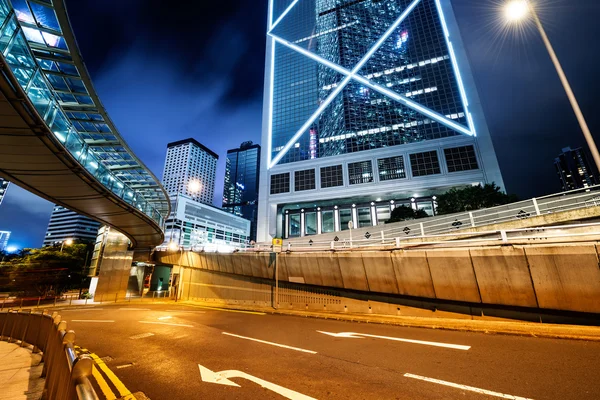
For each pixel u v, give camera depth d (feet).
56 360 14.94
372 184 236.43
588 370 17.48
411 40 273.75
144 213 94.38
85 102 67.10
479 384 16.28
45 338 27.32
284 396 15.76
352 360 22.40
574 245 31.89
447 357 21.97
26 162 49.26
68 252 175.63
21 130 40.19
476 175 210.59
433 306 44.11
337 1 328.90
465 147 220.23
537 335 27.48
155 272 173.17
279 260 73.00
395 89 261.44
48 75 58.13
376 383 17.22
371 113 261.03
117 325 47.73
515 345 24.50
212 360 24.06
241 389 17.11
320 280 61.77
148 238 128.98
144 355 26.91
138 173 101.55
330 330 37.11
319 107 286.87
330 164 257.14
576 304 31.32
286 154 281.95
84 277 162.40
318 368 20.62
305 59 316.60
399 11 291.58
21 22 48.60
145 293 165.89
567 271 32.07
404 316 46.09
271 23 369.71
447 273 41.78
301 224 273.33
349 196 241.55
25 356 28.73
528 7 38.73
